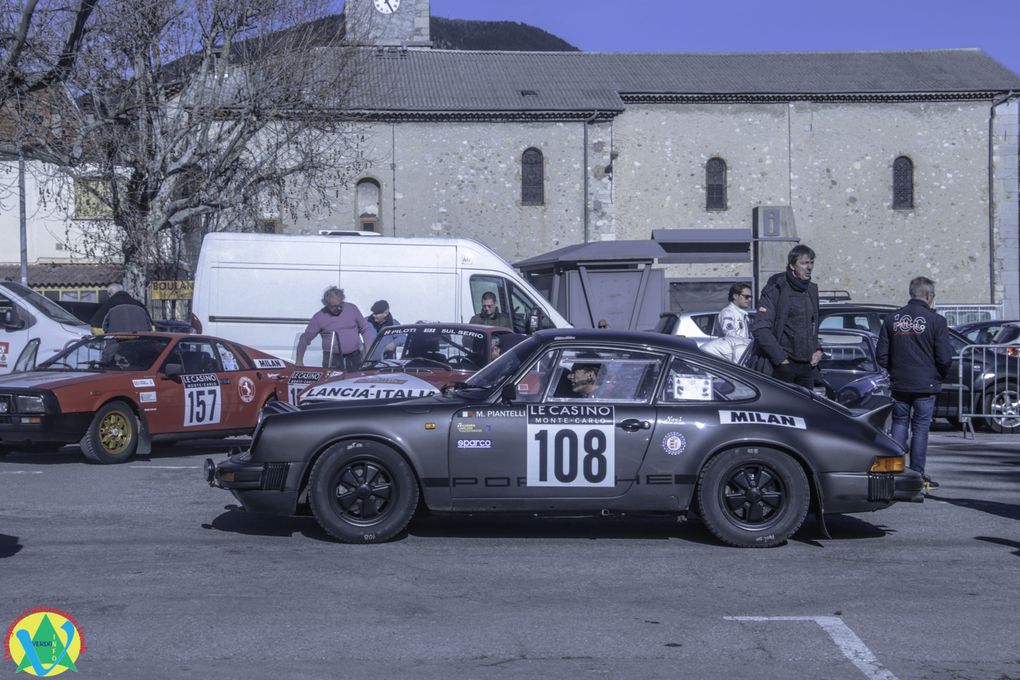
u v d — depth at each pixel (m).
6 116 19.69
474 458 7.73
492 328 12.34
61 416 11.61
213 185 25.95
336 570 7.03
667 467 7.73
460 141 39.16
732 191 40.91
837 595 6.48
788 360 10.01
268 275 17.19
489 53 43.38
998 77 41.94
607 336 8.05
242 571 6.98
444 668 5.11
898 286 41.28
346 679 4.95
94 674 5.00
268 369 13.67
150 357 12.64
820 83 41.22
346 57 27.98
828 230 41.09
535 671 5.07
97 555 7.44
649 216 40.72
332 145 29.38
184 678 4.95
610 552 7.68
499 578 6.86
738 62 43.47
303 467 7.75
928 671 5.11
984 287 41.44
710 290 40.44
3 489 10.31
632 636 5.62
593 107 39.19
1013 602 6.32
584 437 7.73
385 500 7.83
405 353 11.96
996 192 41.25
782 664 5.20
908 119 41.19
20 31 18.69
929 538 8.23
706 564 7.29
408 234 38.94
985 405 16.14
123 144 22.28
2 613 5.96
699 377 7.94
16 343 15.98
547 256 33.69
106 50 21.53
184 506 9.43
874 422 8.16
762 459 7.75
